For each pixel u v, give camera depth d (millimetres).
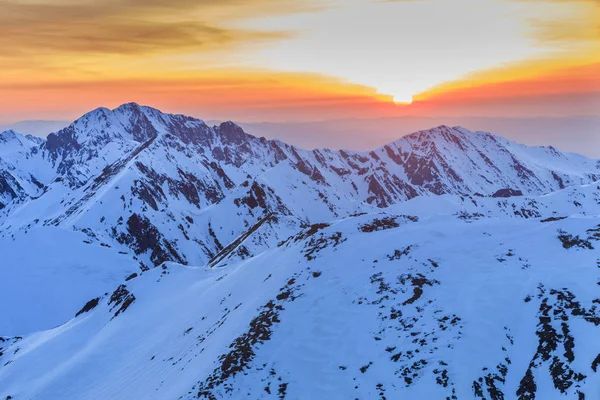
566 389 43500
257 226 196000
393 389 48000
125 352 78812
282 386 50781
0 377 85125
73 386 73062
